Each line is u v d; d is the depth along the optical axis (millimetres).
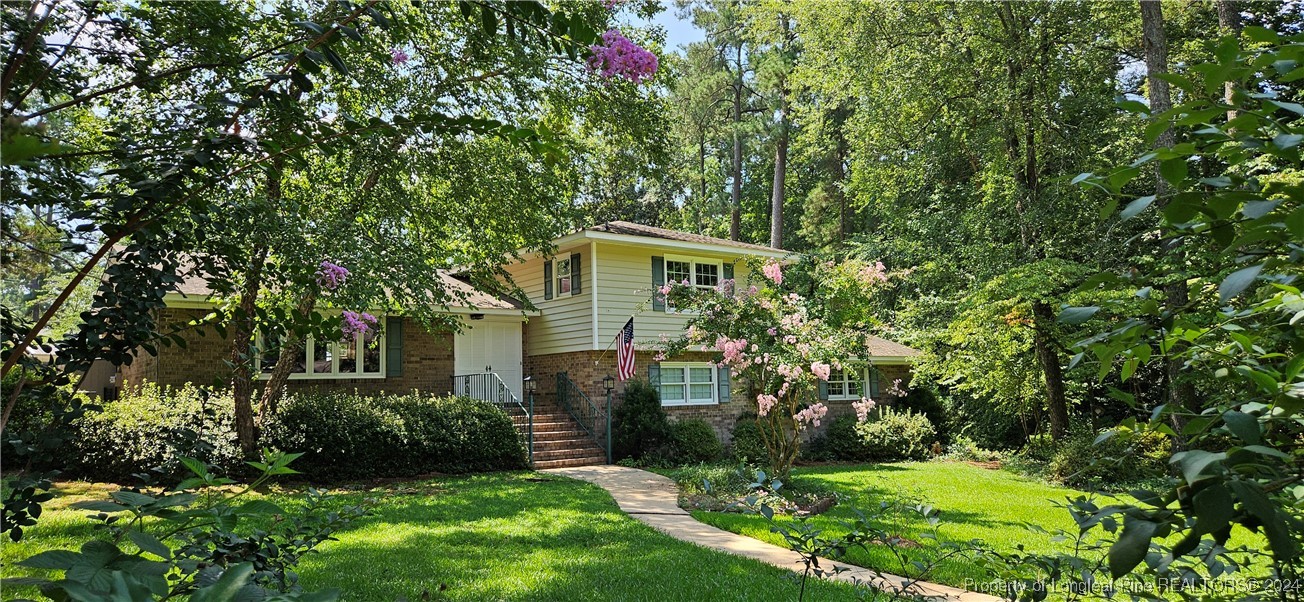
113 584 934
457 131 2227
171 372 12727
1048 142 15617
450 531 7449
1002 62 15805
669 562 6156
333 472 12164
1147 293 1505
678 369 18281
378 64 8156
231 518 1778
